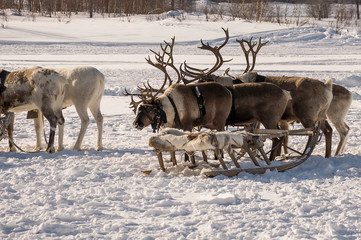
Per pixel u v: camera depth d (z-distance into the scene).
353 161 30.44
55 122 33.53
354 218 19.98
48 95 33.19
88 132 43.25
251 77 34.19
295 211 20.78
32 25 163.00
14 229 18.61
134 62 96.75
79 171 27.41
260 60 101.25
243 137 27.55
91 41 134.62
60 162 30.52
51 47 121.56
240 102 32.06
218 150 26.88
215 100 31.27
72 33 150.50
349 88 71.06
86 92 34.84
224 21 181.00
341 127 34.44
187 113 30.84
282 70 82.94
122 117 50.38
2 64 84.25
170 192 23.95
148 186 25.09
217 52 35.41
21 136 41.25
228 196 22.34
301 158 29.66
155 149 28.00
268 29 157.88
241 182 25.53
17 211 20.75
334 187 25.02
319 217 20.19
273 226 19.12
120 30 158.12
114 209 21.25
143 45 130.62
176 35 147.88
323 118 33.03
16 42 127.00
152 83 70.94
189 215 20.56
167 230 18.75
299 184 25.31
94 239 17.88
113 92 64.88
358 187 24.98
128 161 30.80
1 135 33.38
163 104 30.41
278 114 31.97
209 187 24.69
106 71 82.50
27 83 33.22
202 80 33.44
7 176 26.62
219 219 19.84
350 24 191.38
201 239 17.77
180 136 27.44
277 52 120.19
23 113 51.41
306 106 32.59
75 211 20.67
